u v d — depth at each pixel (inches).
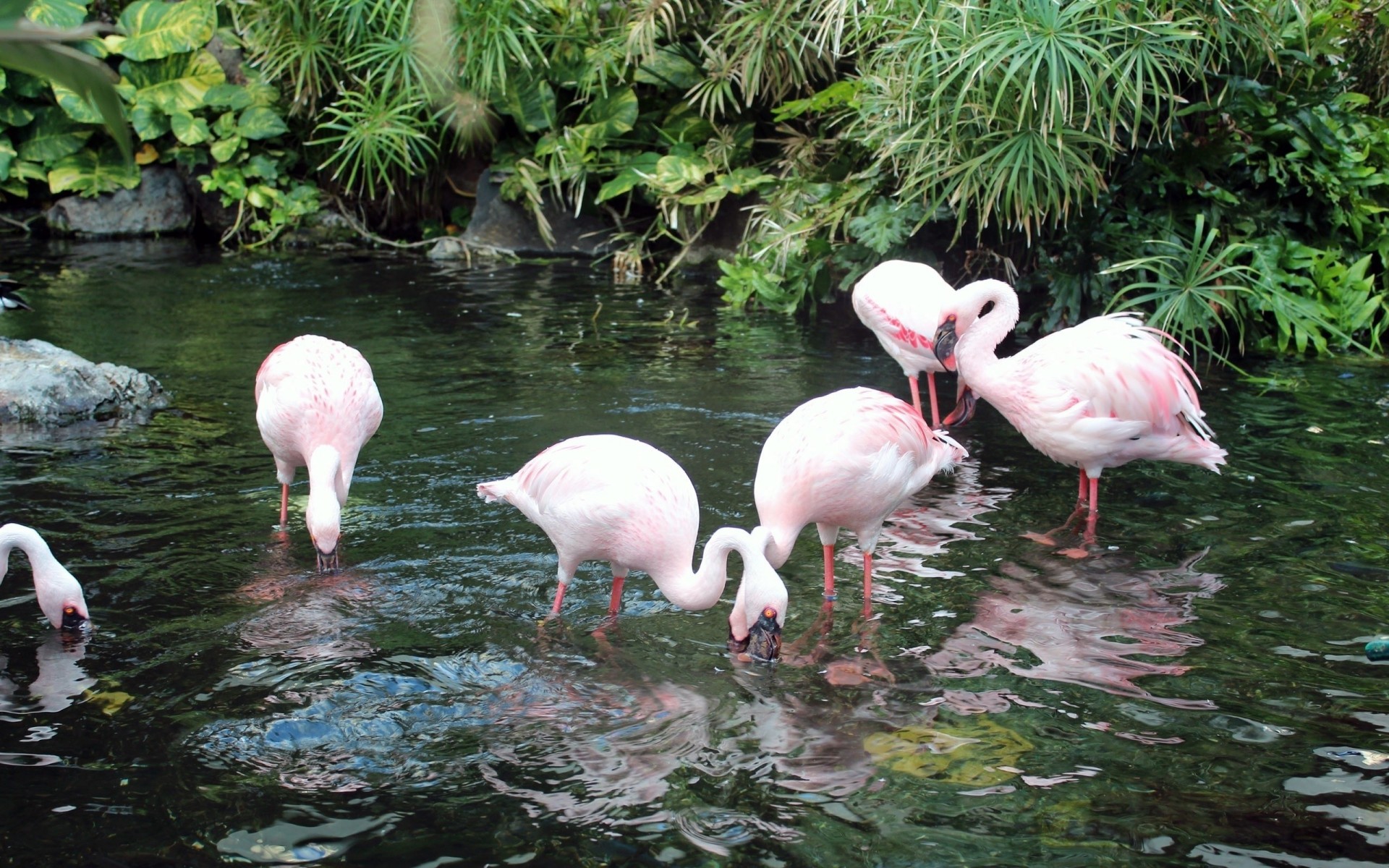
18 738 114.7
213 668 129.9
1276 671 128.0
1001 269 312.3
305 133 453.1
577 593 154.6
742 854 96.0
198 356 272.4
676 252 398.9
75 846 96.8
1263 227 299.3
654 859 95.3
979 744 113.8
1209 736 114.4
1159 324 275.7
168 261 398.0
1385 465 195.3
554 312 323.0
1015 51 244.4
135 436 215.9
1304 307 277.0
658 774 108.8
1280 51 294.7
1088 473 179.8
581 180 398.3
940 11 266.2
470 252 410.9
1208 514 176.4
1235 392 243.3
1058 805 102.6
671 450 206.1
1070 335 182.9
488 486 158.9
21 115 435.5
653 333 299.1
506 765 110.6
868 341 291.1
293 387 171.6
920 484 159.0
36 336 285.0
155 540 167.3
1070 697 123.0
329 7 414.3
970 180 268.5
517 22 390.0
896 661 133.0
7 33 31.9
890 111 287.3
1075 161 260.7
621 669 131.8
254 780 107.4
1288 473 192.9
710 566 139.3
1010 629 140.6
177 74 447.8
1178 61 267.9
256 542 167.5
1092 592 150.6
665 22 390.0
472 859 95.3
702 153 394.9
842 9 302.7
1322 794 103.7
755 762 111.0
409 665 131.4
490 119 413.7
